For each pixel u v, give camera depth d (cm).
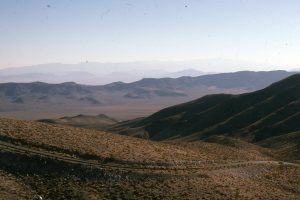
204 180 5744
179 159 6397
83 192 4694
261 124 19575
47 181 4841
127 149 6266
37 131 6188
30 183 4744
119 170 5284
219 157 7394
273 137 17125
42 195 4534
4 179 4666
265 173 7106
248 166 7144
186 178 5647
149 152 6388
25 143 5572
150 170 5600
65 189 4719
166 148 7081
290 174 7419
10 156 5138
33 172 4959
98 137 6719
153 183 5231
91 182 4975
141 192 4925
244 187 5944
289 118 18862
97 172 5144
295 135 15825
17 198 4278
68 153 5519
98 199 4616
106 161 5528
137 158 5862
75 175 5041
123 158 5719
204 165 6531
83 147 5816
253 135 18600
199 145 8800
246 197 5444
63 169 5088
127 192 4881
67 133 6494
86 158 5500
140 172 5412
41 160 5150
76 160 5350
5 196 4231
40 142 5656
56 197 4534
